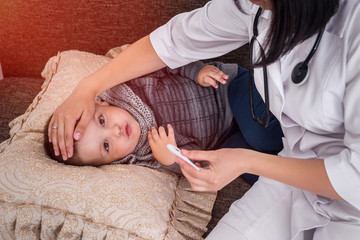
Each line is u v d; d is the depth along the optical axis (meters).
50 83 1.20
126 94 1.16
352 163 0.65
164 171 1.14
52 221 0.89
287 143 0.91
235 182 1.14
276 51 0.59
